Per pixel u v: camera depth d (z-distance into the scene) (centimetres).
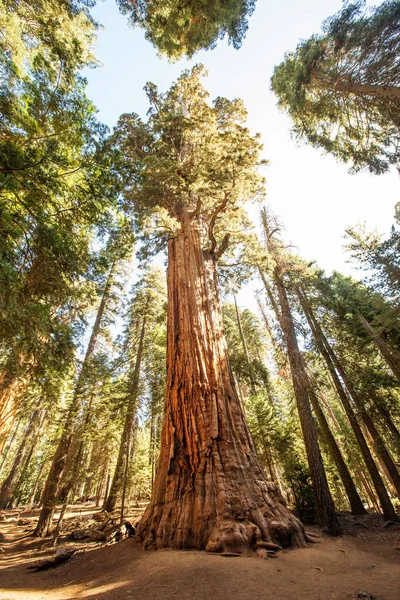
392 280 1257
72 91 611
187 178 1133
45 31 662
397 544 749
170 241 1236
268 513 657
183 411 822
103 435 1291
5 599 466
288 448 1391
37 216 555
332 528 883
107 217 710
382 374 1410
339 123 1195
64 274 647
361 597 371
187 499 686
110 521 1226
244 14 940
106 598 422
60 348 648
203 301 1017
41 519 1233
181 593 406
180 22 988
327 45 986
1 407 1073
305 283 1642
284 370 1588
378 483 1176
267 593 396
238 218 1415
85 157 616
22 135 570
